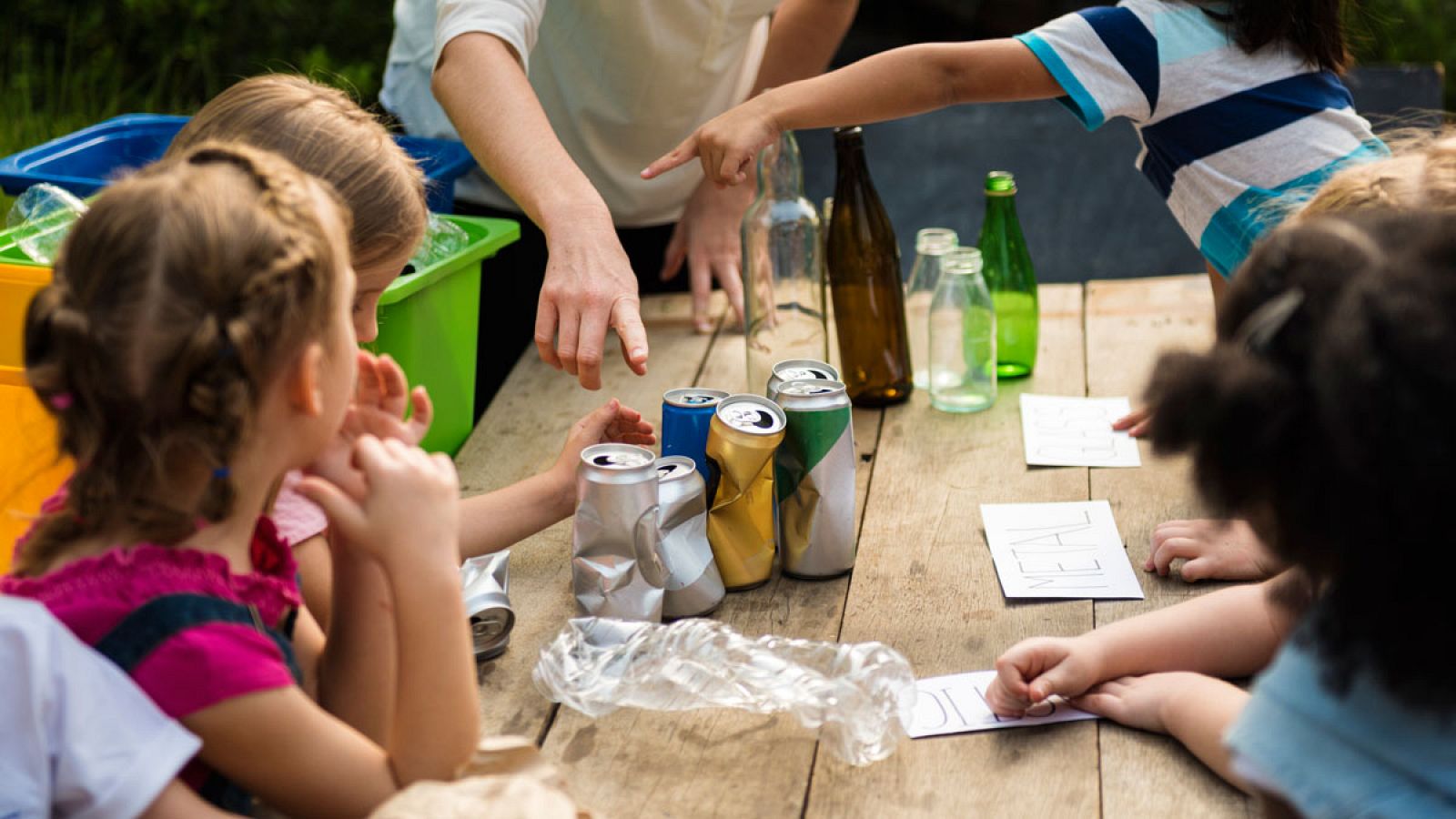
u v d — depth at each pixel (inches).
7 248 68.2
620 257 64.4
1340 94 75.4
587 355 61.8
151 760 36.5
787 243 81.1
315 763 38.8
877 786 47.2
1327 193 48.7
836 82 72.2
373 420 49.1
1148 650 51.4
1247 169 73.2
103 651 37.4
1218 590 57.4
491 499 63.2
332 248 40.3
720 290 104.7
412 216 57.5
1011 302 82.2
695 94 92.4
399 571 40.3
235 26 165.6
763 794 47.0
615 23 86.9
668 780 47.9
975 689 52.7
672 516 57.0
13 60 154.4
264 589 41.3
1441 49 178.1
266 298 37.3
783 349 81.8
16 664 36.3
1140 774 47.4
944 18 185.5
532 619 59.0
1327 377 34.2
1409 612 35.0
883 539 65.0
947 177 151.6
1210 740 46.5
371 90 164.4
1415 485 33.8
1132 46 72.2
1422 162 47.5
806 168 158.1
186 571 38.7
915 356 85.5
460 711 40.8
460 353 77.1
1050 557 62.3
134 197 37.8
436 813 35.2
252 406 37.7
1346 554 35.3
